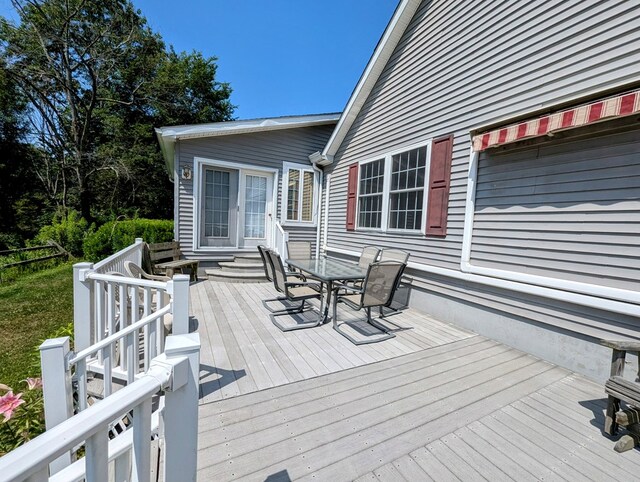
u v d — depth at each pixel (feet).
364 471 4.71
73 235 30.68
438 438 5.50
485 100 11.06
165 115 47.57
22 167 43.14
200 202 20.43
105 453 2.27
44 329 12.31
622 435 5.63
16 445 6.22
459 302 12.01
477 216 11.31
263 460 4.84
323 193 24.76
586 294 8.17
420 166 14.26
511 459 5.05
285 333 10.62
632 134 7.39
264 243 23.35
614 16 7.75
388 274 10.44
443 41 12.96
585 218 8.27
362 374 7.80
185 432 2.79
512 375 8.04
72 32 38.81
